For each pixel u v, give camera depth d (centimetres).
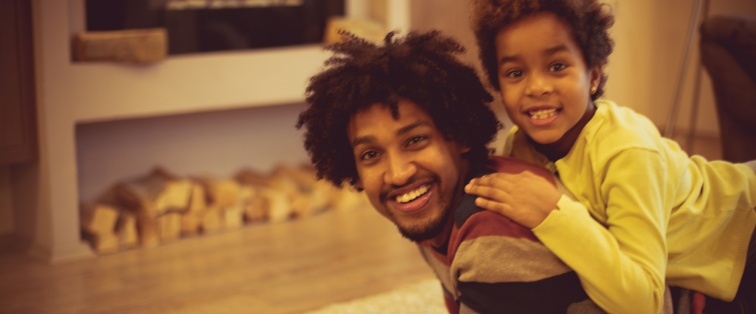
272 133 360
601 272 112
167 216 308
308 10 342
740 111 208
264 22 331
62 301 251
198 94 307
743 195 136
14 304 249
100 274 274
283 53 324
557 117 128
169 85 301
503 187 117
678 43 410
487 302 117
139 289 259
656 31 407
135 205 310
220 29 321
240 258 288
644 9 402
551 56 126
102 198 323
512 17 127
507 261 114
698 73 341
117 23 301
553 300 115
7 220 310
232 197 324
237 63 314
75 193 289
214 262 284
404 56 122
